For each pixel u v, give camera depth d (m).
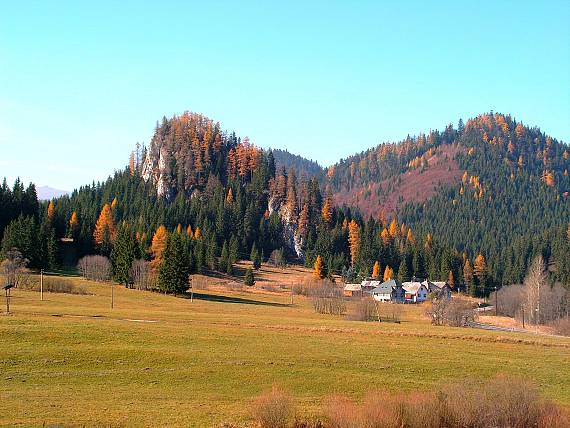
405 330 81.94
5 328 63.31
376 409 39.88
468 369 60.88
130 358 57.56
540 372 61.41
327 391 51.25
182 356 59.34
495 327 113.12
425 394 41.66
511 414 40.03
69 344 60.25
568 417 41.31
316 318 109.19
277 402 40.19
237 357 60.41
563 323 110.44
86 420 38.53
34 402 42.53
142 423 38.69
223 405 44.62
